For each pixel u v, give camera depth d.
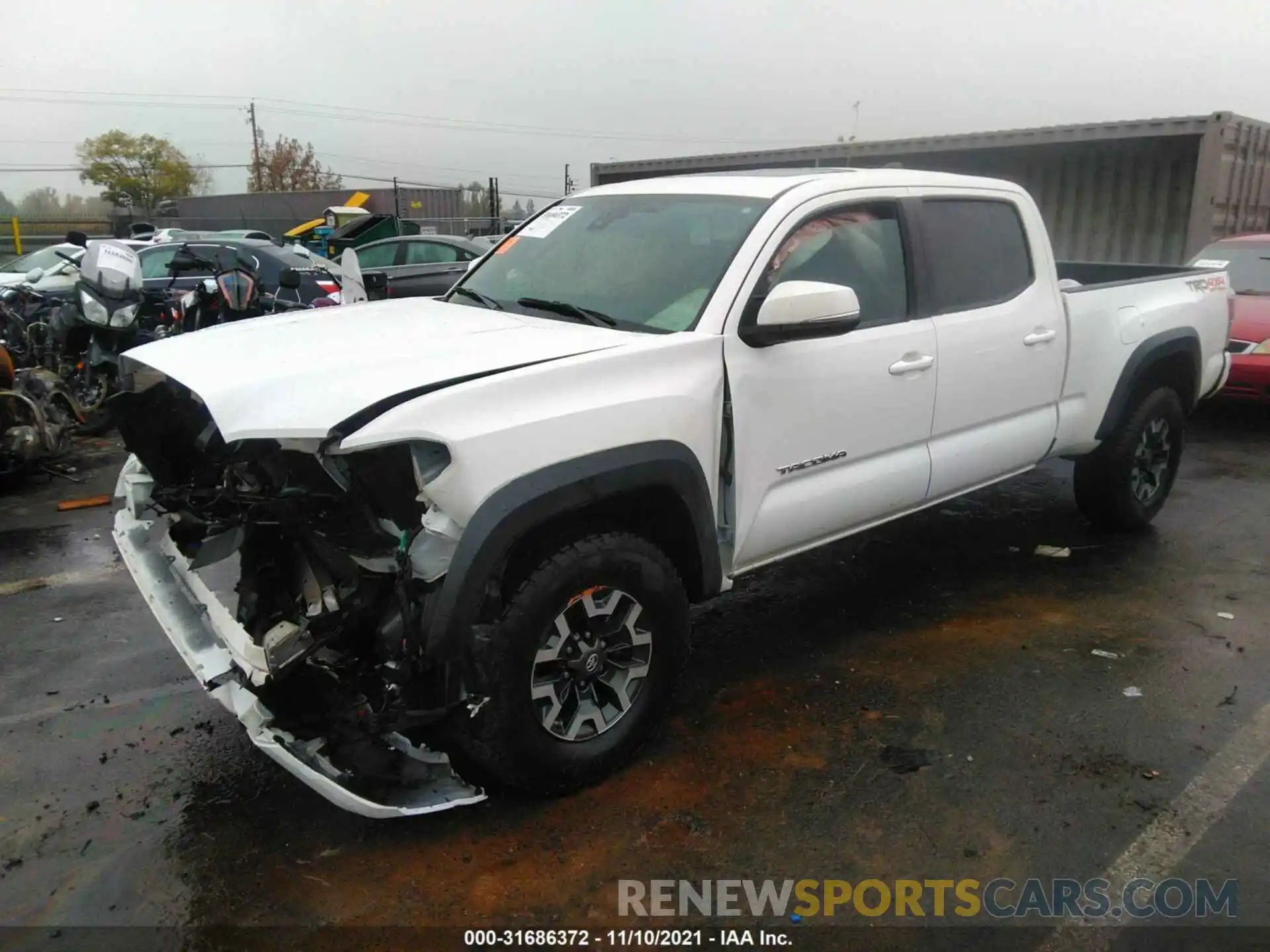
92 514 6.13
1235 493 6.42
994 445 4.41
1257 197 12.16
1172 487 6.23
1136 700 3.71
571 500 2.77
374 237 17.97
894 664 4.02
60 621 4.46
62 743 3.43
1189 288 5.55
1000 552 5.34
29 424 6.57
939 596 4.75
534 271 3.95
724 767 3.28
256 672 2.56
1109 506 5.35
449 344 3.08
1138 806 3.06
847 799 3.10
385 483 2.58
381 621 2.65
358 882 2.73
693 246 3.56
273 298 9.55
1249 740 3.42
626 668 3.13
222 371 2.85
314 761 2.64
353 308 3.88
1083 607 4.59
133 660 4.08
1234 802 3.08
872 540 5.55
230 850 2.86
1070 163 12.66
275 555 2.86
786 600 4.72
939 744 3.41
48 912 2.61
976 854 2.84
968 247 4.30
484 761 2.86
